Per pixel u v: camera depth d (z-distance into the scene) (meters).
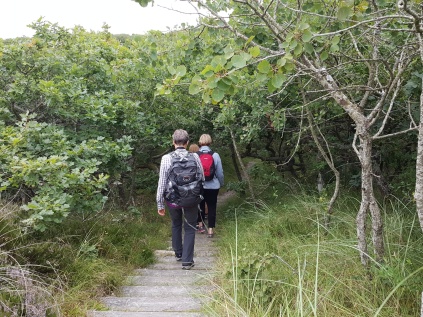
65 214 4.38
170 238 7.04
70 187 4.87
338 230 5.23
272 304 3.40
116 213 7.06
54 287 3.69
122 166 6.44
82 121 6.70
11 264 3.75
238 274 3.73
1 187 4.61
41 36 7.24
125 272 4.91
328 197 7.06
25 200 5.97
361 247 3.78
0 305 3.11
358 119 3.66
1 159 4.81
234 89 2.85
